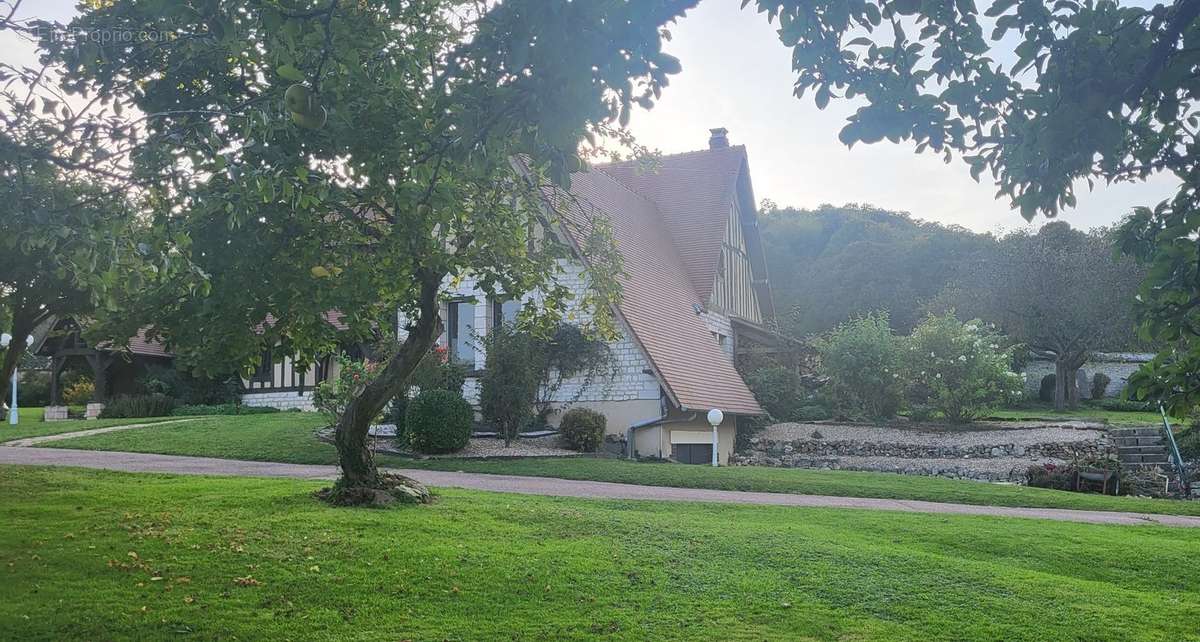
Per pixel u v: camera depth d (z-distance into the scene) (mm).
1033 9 4336
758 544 10016
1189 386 4809
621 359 22141
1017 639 7391
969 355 26219
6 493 11023
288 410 28422
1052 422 26203
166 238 7180
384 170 8336
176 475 13789
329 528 9430
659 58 4453
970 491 16938
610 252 12609
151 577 7602
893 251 55312
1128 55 4145
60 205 7004
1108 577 9805
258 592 7441
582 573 8516
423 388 20531
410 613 7262
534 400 21766
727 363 26438
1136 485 20641
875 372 26766
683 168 32531
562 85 4461
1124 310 32312
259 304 9211
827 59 5012
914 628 7578
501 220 10883
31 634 6312
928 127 4875
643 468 18016
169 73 8344
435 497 11812
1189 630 7770
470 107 5000
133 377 33094
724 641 7020
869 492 16500
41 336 29688
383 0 7785
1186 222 4555
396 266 9570
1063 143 4168
